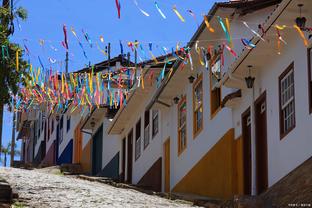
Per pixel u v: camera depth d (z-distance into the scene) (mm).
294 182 15031
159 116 28781
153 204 16344
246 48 17344
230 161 20344
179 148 26078
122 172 35000
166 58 20438
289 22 15758
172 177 26734
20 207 14461
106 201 16000
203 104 23219
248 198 15641
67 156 47156
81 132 43938
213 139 22047
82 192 17344
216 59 21641
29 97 18641
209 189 22094
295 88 16438
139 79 21391
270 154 17828
